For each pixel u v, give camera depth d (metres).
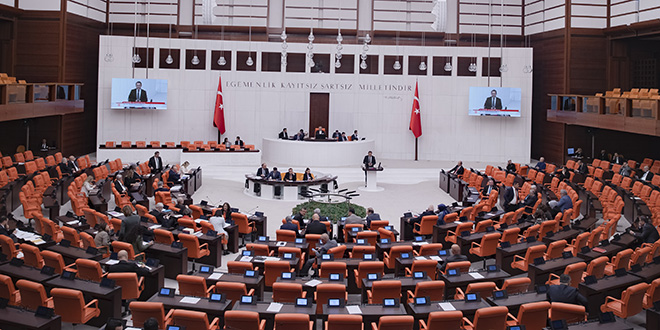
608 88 31.42
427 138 33.34
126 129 31.81
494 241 14.02
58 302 9.06
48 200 17.27
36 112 24.48
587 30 31.27
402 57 34.12
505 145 33.12
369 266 11.36
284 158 30.23
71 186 18.33
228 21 33.78
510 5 35.00
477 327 8.65
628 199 19.39
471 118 33.16
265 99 32.69
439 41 34.81
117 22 33.44
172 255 12.60
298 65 34.09
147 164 24.11
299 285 9.73
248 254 12.41
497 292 9.66
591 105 27.44
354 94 33.06
